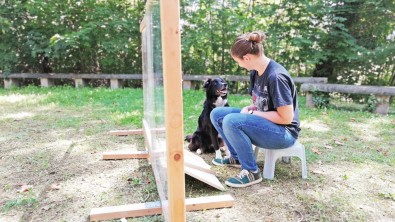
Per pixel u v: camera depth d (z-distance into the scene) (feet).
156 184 7.39
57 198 6.99
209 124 9.66
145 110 11.37
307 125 14.16
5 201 6.88
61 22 32.30
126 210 6.20
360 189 7.38
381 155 9.79
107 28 30.48
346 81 28.48
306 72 30.30
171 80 4.08
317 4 23.80
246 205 6.64
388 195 6.93
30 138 12.06
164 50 3.98
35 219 6.12
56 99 21.84
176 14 3.91
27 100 21.56
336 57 26.30
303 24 26.73
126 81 34.88
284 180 8.00
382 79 27.61
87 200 6.89
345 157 9.73
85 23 30.40
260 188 7.52
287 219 6.05
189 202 6.44
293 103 7.47
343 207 6.46
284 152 7.95
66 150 10.55
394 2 24.26
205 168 7.98
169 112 4.17
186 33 29.17
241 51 6.93
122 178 8.16
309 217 6.12
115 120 15.02
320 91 18.63
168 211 4.79
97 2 31.40
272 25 27.17
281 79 6.79
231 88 28.86
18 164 9.19
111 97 22.76
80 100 21.76
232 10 27.73
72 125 14.25
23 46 30.40
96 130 13.28
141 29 10.66
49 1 29.76
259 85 7.42
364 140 11.68
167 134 4.24
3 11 28.71
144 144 11.27
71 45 30.81
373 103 17.15
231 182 7.63
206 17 29.45
